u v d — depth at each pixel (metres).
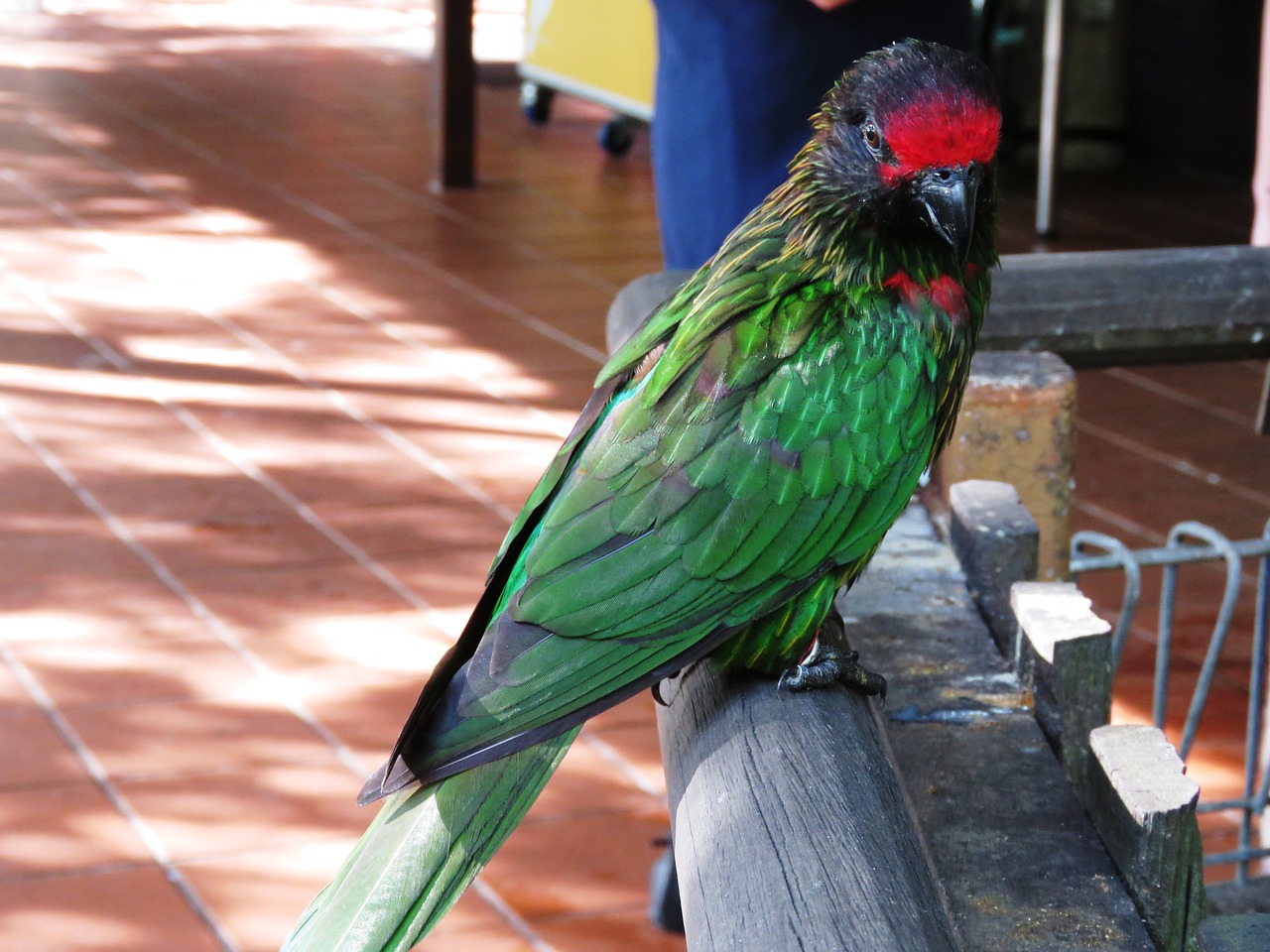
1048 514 1.17
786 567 0.94
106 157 3.45
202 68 4.47
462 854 0.89
